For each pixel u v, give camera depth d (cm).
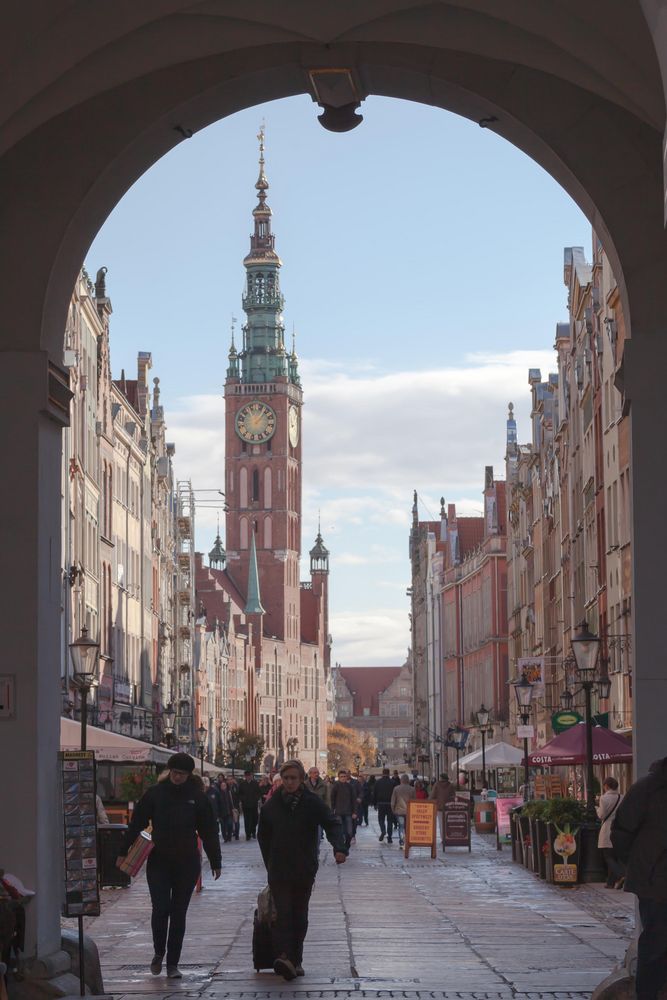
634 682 1407
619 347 5694
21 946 1409
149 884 1689
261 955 1694
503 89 1453
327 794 4806
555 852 3119
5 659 1470
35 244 1489
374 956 1842
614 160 1440
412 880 3378
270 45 1457
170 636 10469
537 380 9694
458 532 15188
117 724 7475
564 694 5725
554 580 8431
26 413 1484
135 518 8619
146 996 1502
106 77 1402
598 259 6131
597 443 6284
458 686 14312
